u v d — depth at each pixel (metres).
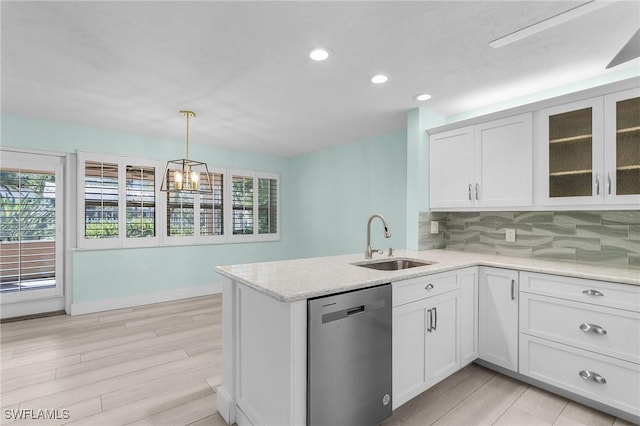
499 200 2.63
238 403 1.85
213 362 2.58
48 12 1.63
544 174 2.39
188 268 4.64
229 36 1.86
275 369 1.50
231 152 5.06
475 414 1.92
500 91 2.68
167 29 1.79
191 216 4.66
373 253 2.89
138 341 3.00
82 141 3.83
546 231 2.65
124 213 4.11
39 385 2.22
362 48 2.00
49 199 3.74
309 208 5.32
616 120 2.07
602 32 1.81
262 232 5.40
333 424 1.52
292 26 1.76
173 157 4.48
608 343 1.88
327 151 4.96
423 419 1.87
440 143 3.04
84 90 2.69
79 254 3.83
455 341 2.25
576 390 1.99
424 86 2.58
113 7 1.59
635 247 2.23
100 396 2.09
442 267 2.12
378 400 1.71
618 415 1.87
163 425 1.82
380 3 1.57
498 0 1.54
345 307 1.57
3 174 3.47
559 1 1.54
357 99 2.87
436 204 3.08
